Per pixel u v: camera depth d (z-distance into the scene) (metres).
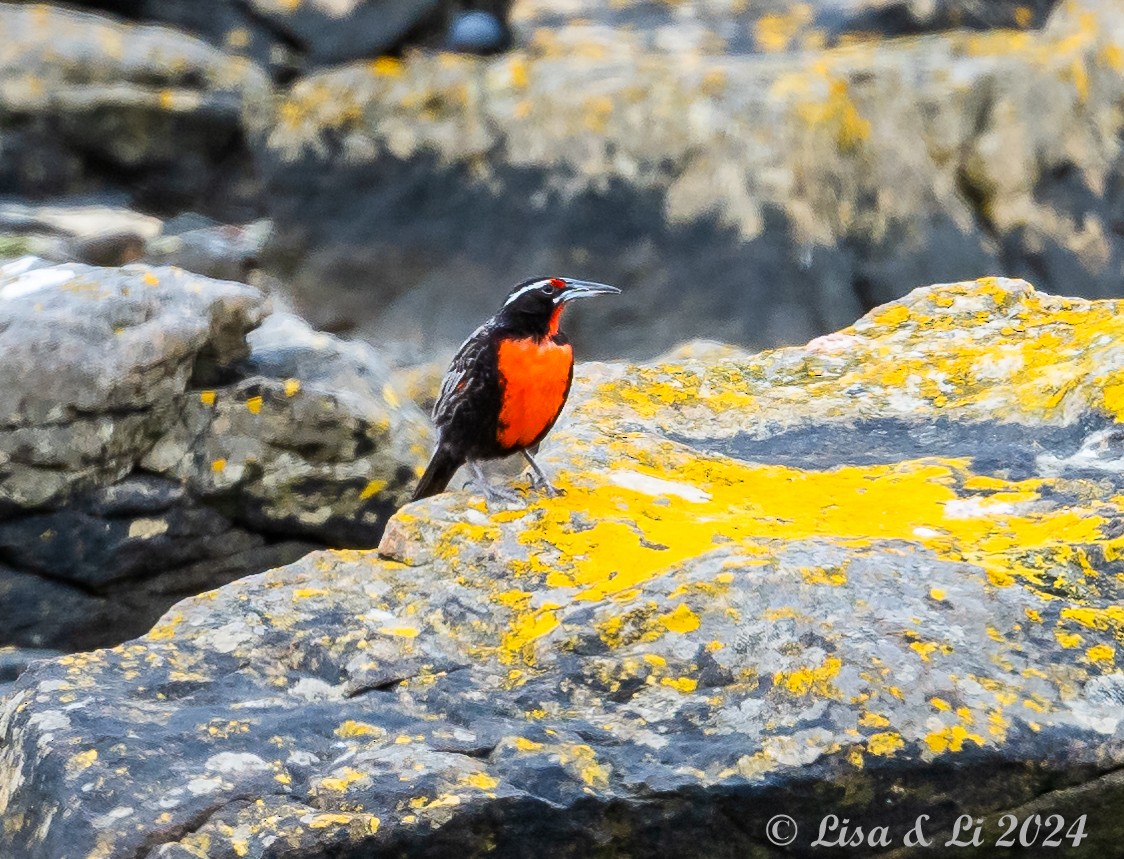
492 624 7.61
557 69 25.42
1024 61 25.94
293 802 6.52
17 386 12.93
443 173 25.08
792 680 6.93
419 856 6.41
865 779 6.63
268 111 26.11
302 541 14.00
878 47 27.34
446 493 8.67
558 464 8.96
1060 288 25.80
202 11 36.16
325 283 25.52
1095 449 8.96
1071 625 7.20
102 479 13.20
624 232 24.09
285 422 13.66
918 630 7.12
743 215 23.48
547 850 6.52
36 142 32.59
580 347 23.95
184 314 13.33
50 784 6.57
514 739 6.74
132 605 13.52
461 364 9.43
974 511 8.43
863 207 24.38
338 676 7.37
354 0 35.25
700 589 7.37
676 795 6.55
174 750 6.70
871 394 10.11
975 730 6.71
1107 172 26.61
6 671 12.36
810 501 8.66
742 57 27.06
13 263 14.72
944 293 11.23
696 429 9.83
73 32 34.12
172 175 33.56
